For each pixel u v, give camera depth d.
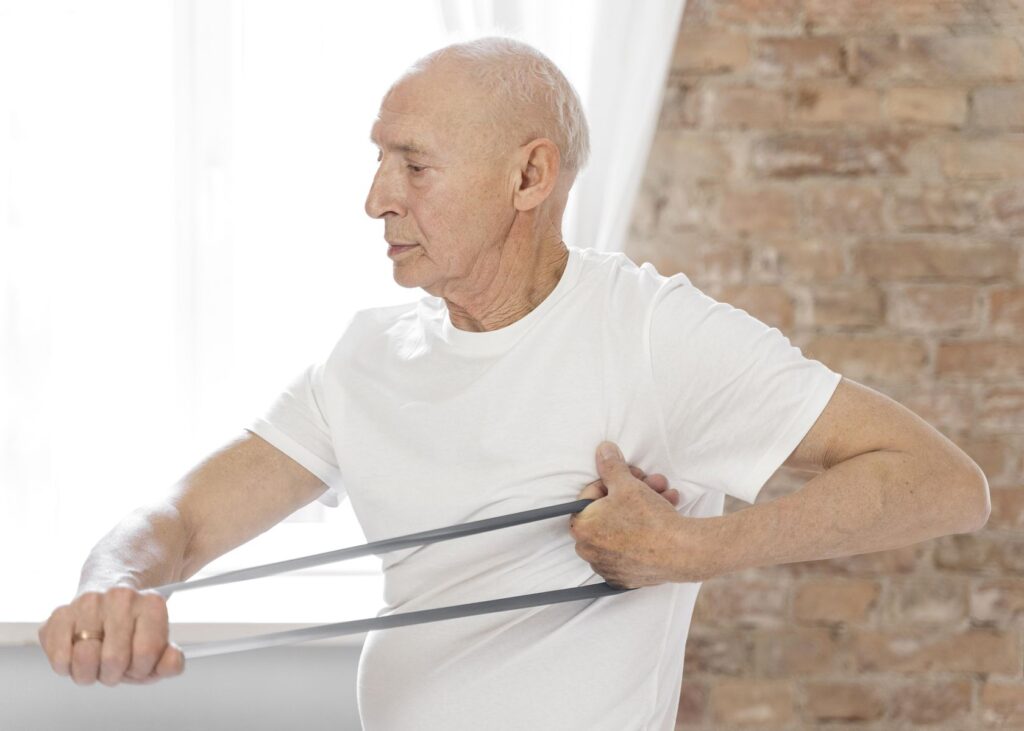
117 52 2.28
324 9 2.29
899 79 2.28
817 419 1.21
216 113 2.29
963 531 1.23
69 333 2.28
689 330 1.24
